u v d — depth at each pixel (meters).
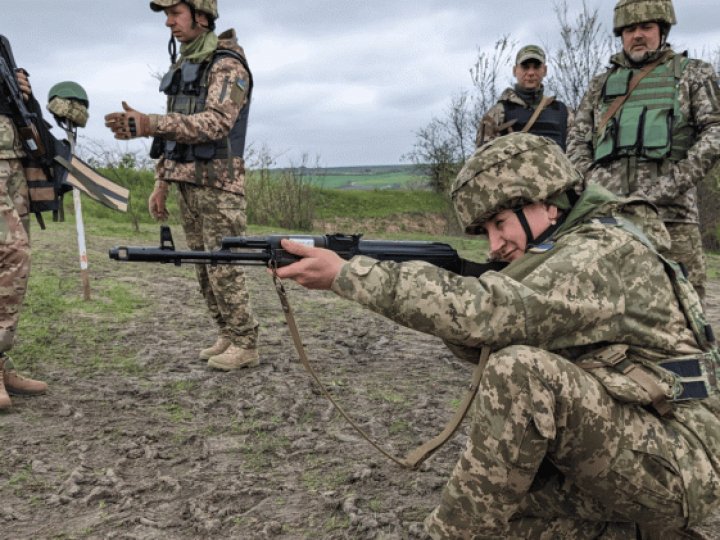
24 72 3.67
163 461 3.08
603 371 2.02
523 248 2.14
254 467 3.03
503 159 2.10
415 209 22.20
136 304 6.10
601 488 2.01
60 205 3.92
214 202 4.20
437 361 4.74
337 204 21.95
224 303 4.31
